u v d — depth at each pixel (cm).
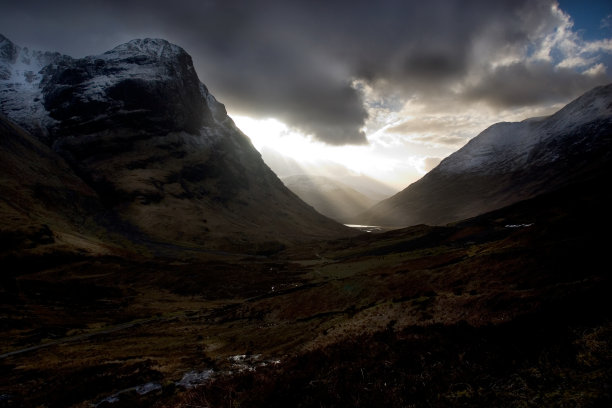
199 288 12612
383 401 1156
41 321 7800
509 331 1477
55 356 5134
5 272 12762
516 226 12525
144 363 4053
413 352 1548
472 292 3525
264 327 5909
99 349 5462
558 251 3819
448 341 1591
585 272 2955
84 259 15338
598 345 1123
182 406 1574
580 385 974
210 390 1653
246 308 7575
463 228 15425
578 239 3997
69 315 8775
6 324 7206
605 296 1486
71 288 11644
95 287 12012
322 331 4188
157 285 13188
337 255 18112
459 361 1326
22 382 3725
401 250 13850
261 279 13175
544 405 945
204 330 6756
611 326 1217
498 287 3462
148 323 8188
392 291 5238
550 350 1185
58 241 16088
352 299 5678
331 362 1706
